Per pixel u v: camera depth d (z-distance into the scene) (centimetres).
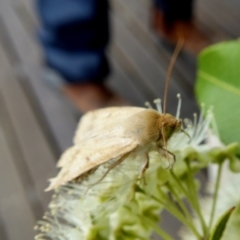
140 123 5
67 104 18
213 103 7
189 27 20
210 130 7
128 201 5
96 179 6
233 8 22
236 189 7
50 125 17
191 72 19
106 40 17
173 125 5
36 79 19
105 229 6
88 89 18
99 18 16
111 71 19
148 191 5
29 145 17
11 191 15
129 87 18
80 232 6
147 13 23
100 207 6
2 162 16
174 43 20
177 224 13
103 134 5
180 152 6
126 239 6
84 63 17
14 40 22
